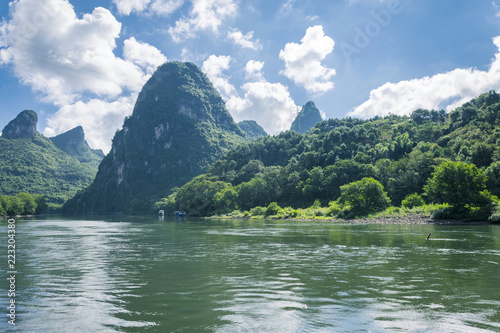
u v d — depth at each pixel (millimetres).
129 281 19781
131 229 70875
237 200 163750
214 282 19281
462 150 131125
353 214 96250
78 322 12750
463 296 15961
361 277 20219
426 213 85062
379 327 12008
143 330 11859
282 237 46906
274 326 12164
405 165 132250
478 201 74875
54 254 31812
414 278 19891
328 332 11570
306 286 18141
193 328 12031
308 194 150750
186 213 192000
